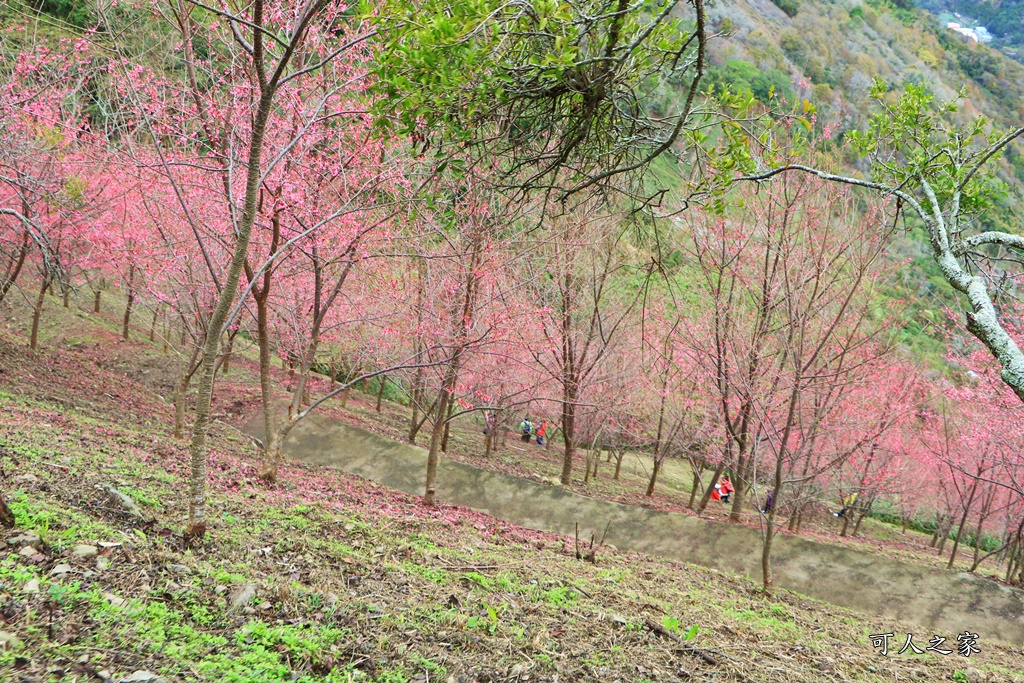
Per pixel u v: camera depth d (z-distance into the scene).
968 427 14.93
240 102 10.20
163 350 22.02
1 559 4.62
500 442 22.06
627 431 18.00
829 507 20.88
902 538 24.14
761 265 13.40
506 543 10.12
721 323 12.99
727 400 13.43
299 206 10.00
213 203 10.81
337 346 19.16
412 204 8.52
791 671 6.12
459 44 4.52
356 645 4.85
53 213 12.02
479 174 8.85
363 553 7.55
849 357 13.32
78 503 6.36
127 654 3.87
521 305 13.28
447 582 7.06
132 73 10.42
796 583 11.34
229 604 5.04
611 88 4.86
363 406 21.97
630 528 12.72
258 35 5.24
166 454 10.49
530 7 4.54
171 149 12.03
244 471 10.76
